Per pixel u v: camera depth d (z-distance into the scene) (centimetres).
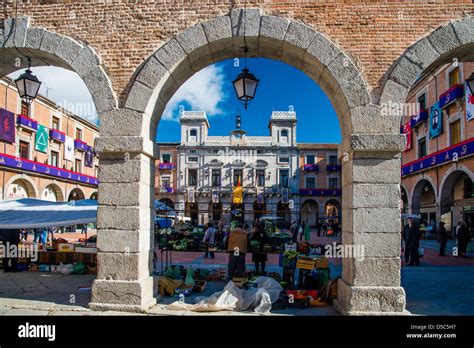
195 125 4450
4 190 2408
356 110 637
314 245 1566
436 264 1281
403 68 638
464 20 643
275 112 4478
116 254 641
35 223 1045
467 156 1892
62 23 701
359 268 611
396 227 614
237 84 735
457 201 2117
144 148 651
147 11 688
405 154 2847
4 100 2470
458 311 650
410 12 659
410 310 654
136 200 646
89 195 3603
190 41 665
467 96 1923
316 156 4588
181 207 4316
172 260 1405
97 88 671
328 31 665
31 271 1138
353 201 621
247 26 660
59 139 3066
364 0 667
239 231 930
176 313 632
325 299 715
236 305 664
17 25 697
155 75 662
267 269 1177
